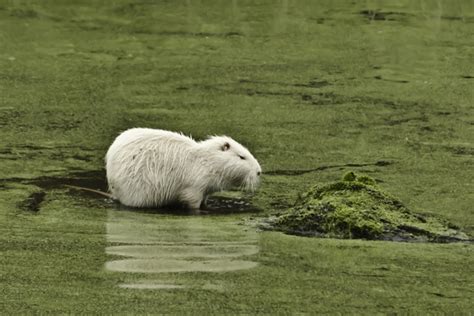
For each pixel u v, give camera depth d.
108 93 40.78
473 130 36.50
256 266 22.97
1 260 23.19
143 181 28.48
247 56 46.28
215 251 24.06
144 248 24.28
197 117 37.81
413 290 21.56
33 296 20.84
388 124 37.25
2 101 39.38
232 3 55.03
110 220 27.02
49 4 54.12
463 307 20.56
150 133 28.98
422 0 55.44
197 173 28.72
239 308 20.28
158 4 54.69
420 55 46.34
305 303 20.62
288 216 26.42
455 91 41.53
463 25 50.81
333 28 50.59
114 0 55.16
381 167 32.22
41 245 24.44
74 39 48.50
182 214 28.06
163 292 21.14
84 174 31.42
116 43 48.03
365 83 42.59
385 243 25.06
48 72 43.53
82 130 36.09
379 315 20.05
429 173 31.52
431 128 36.78
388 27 50.53
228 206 29.05
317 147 34.44
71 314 19.84
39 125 36.53
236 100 40.16
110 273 22.31
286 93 41.19
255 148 34.22
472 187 30.11
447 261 23.66
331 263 23.31
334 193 27.11
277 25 51.09
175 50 47.16
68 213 27.58
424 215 27.42
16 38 48.34
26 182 30.41
